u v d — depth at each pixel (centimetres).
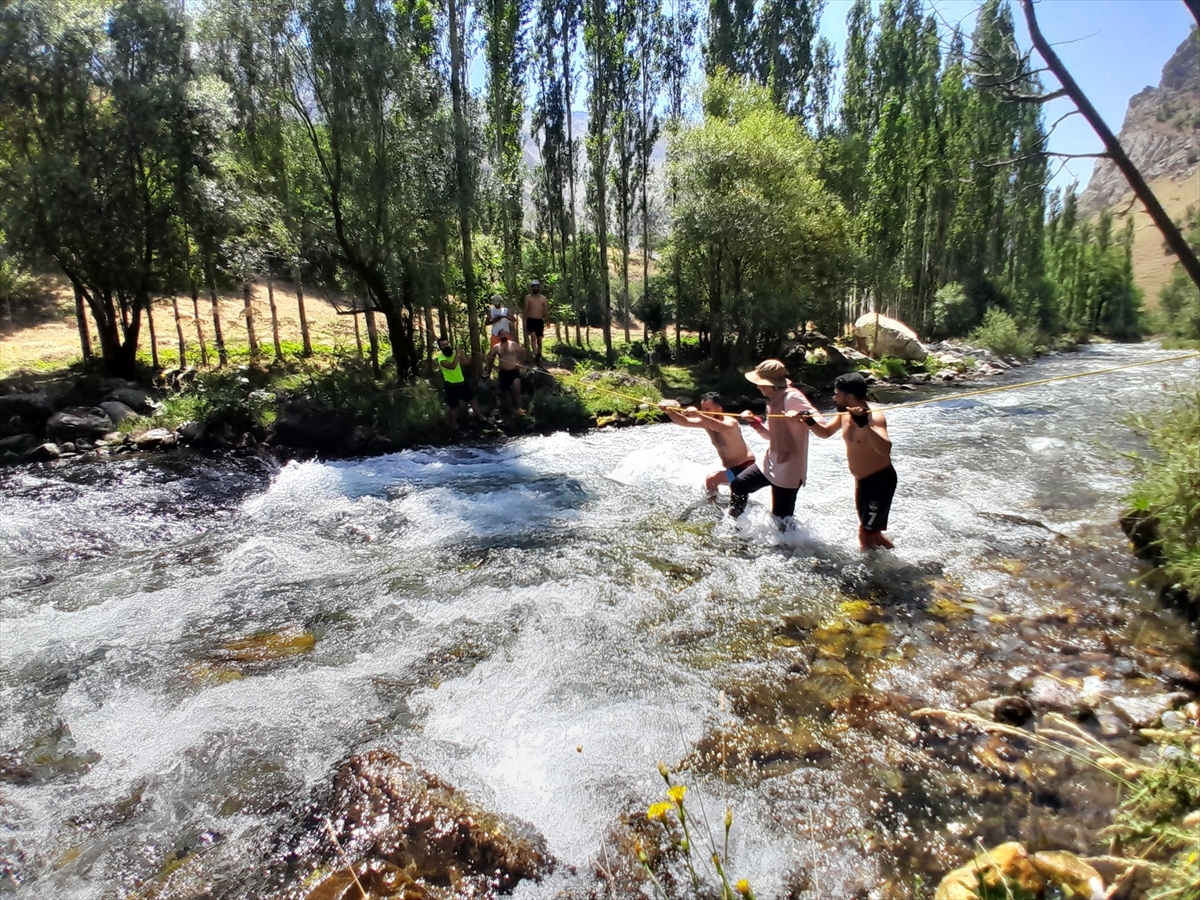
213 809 380
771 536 766
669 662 510
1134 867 299
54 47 1502
